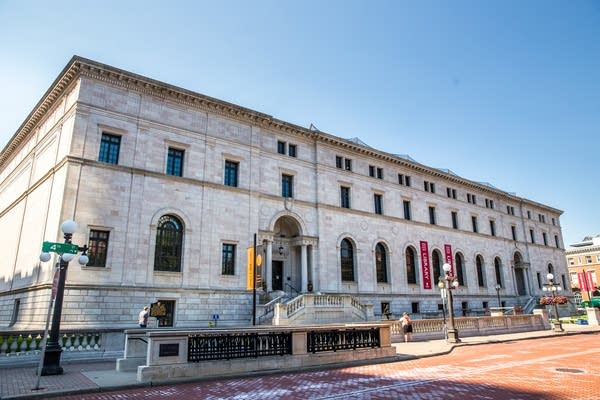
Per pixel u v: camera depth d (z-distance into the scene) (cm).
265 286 3431
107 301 2664
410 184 5072
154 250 2931
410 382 1430
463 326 3325
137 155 3005
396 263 4575
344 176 4353
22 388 1316
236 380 1480
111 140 2952
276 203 3722
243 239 3381
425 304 4697
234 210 3391
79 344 2078
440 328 3139
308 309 3034
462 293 5231
